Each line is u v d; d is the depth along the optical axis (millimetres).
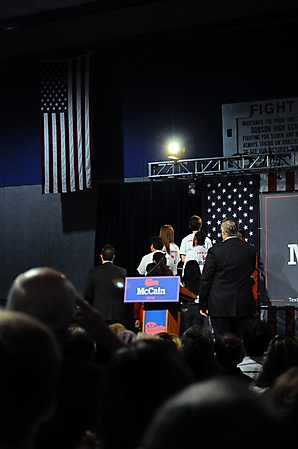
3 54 13680
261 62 11562
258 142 11344
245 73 11695
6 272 13781
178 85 12289
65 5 11508
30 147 13711
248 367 4137
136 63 12703
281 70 11391
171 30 12156
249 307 7238
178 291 7637
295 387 1278
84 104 12461
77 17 11656
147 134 12539
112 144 12844
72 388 1768
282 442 587
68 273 13180
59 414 1746
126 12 11414
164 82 12422
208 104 11992
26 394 729
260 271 9672
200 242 9812
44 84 12750
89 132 12406
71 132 12516
